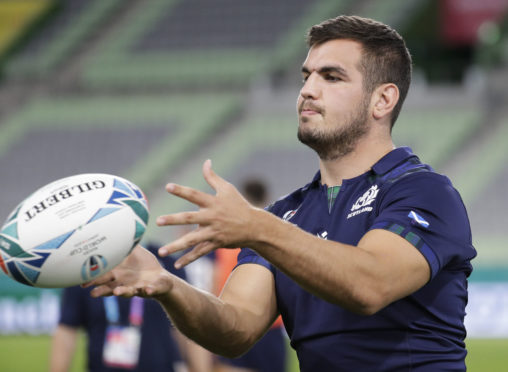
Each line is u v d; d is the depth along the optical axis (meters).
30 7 91.06
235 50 81.31
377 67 10.48
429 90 72.31
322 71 10.47
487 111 70.56
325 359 9.91
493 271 47.12
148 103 78.38
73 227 8.71
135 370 16.58
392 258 8.81
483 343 44.34
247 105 76.06
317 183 11.16
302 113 10.51
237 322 10.22
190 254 8.07
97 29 88.75
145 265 9.31
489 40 75.12
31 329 49.03
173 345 17.00
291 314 10.46
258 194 24.52
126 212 9.01
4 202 70.62
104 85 81.81
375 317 9.63
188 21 86.94
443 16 76.44
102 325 16.84
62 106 80.25
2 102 82.25
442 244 9.28
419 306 9.63
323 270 8.33
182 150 71.69
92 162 73.12
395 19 79.00
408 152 10.62
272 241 8.18
